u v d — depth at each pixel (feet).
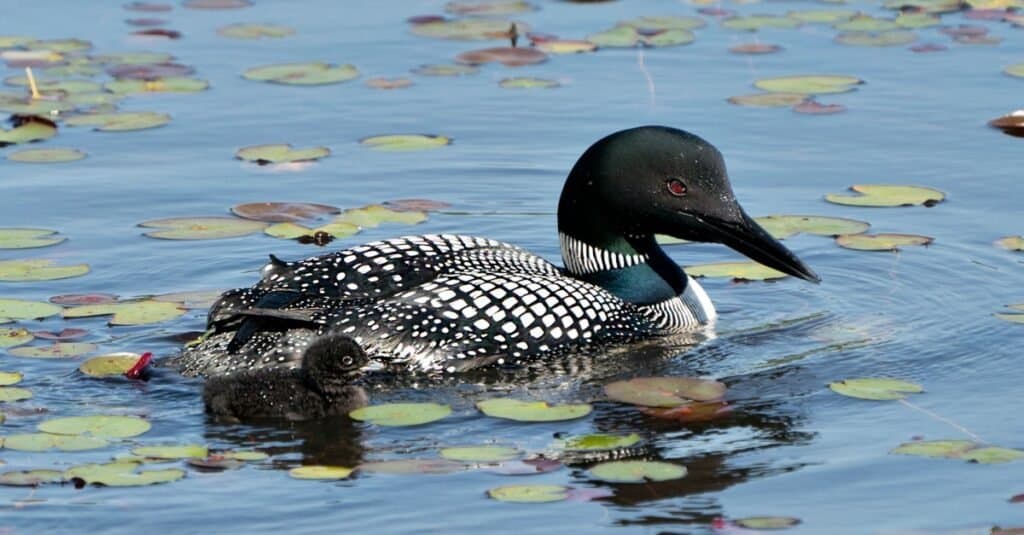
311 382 35.27
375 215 48.83
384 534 30.63
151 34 65.26
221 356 37.65
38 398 36.42
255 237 47.32
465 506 31.60
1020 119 55.21
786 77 60.08
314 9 68.95
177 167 52.75
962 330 41.06
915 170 52.06
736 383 37.88
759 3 69.51
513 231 48.60
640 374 38.42
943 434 34.91
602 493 32.17
